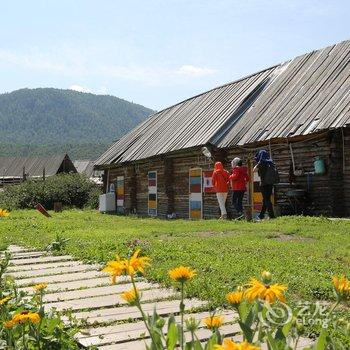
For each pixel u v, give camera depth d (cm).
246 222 1574
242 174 1794
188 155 2425
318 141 1728
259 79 2475
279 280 700
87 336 504
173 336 274
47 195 3700
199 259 898
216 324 277
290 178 1822
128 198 3091
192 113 2764
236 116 2270
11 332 410
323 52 2239
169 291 687
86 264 924
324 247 1021
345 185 1661
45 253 1067
